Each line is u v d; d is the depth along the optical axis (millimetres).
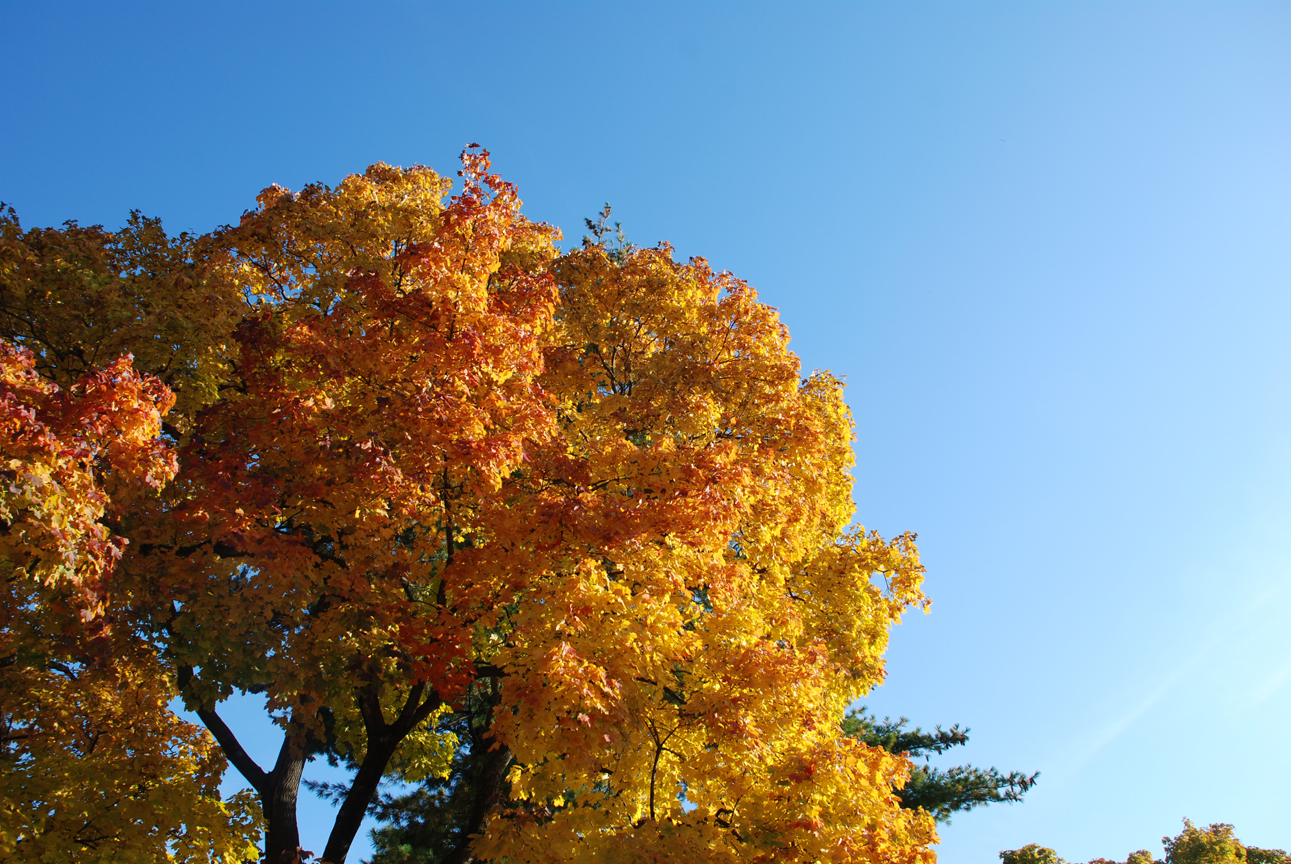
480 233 11523
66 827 9500
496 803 12508
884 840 9758
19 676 11250
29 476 7305
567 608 9430
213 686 9953
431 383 10570
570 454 12562
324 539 12188
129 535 9586
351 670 10508
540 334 13180
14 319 10391
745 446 14242
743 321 15945
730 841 9398
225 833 10562
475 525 11523
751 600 11594
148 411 8594
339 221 14422
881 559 15125
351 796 11359
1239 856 21375
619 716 8906
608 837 9023
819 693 11000
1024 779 20125
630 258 17594
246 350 11109
